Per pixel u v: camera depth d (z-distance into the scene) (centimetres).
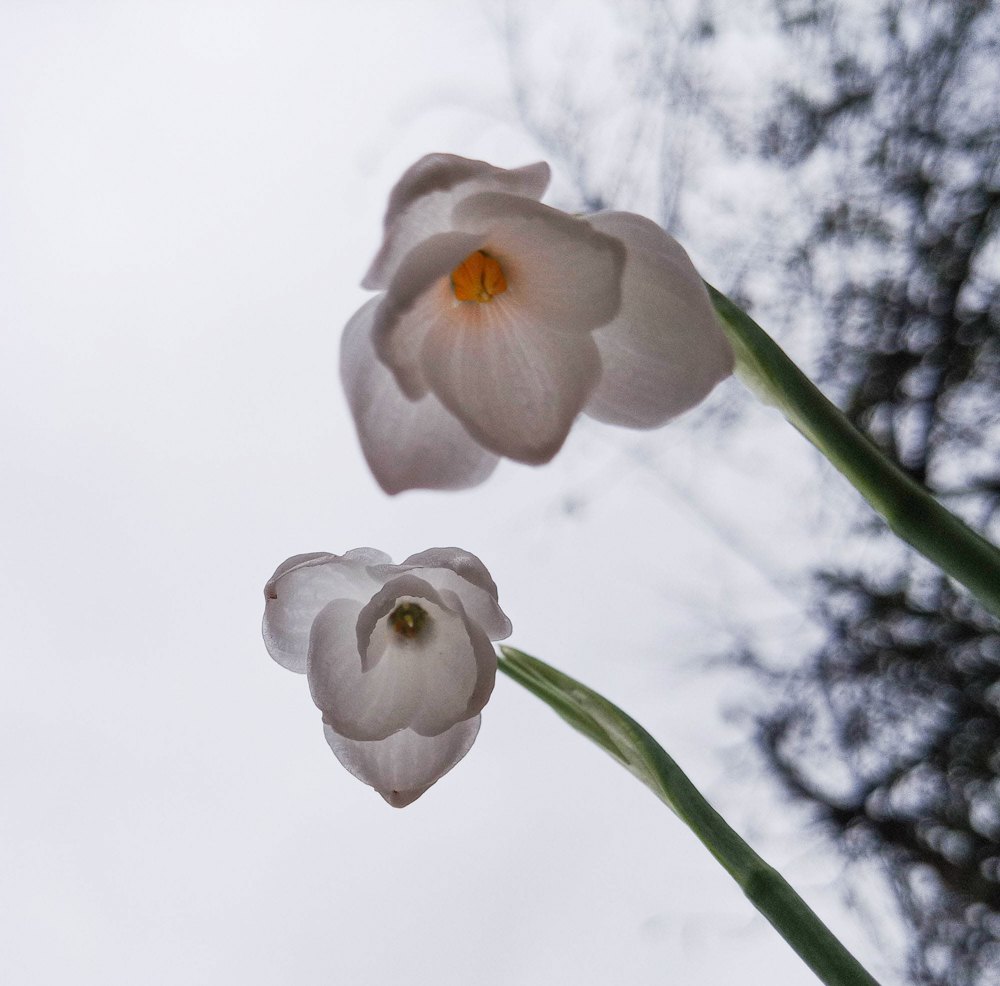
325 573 24
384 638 24
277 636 24
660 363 23
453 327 23
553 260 22
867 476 22
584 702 24
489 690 24
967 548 21
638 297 23
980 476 41
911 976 39
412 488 23
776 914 22
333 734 24
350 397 23
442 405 23
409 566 24
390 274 22
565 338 23
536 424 23
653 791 24
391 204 22
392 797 24
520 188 22
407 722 24
